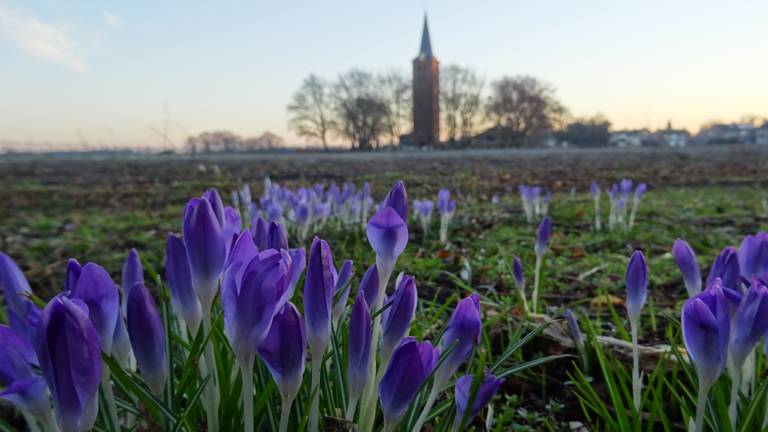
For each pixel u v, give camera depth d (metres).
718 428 1.70
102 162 31.52
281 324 1.10
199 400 1.67
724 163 21.78
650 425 1.80
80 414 0.96
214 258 1.22
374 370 1.51
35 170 23.62
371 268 1.54
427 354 1.25
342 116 91.19
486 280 4.57
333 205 6.54
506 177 15.53
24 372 1.08
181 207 10.11
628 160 25.80
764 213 7.88
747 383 1.83
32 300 1.40
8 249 6.36
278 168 22.12
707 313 1.29
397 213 1.44
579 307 3.80
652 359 2.50
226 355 1.62
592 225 7.19
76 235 7.14
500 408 2.42
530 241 6.13
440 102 92.56
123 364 1.44
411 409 1.62
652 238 6.20
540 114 86.00
